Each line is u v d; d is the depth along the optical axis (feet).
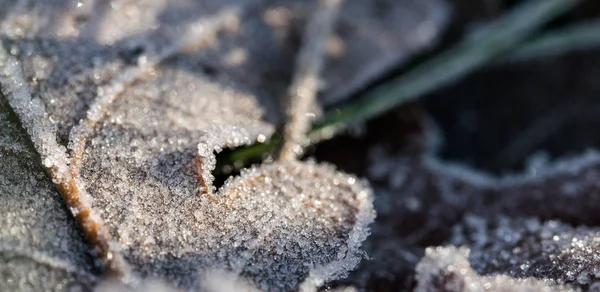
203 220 0.35
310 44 0.44
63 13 0.40
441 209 0.41
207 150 0.36
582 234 0.37
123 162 0.36
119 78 0.38
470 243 0.39
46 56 0.38
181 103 0.39
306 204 0.36
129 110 0.37
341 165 0.43
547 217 0.40
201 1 0.43
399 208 0.41
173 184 0.36
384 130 0.44
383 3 0.47
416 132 0.44
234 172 0.39
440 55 0.47
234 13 0.44
